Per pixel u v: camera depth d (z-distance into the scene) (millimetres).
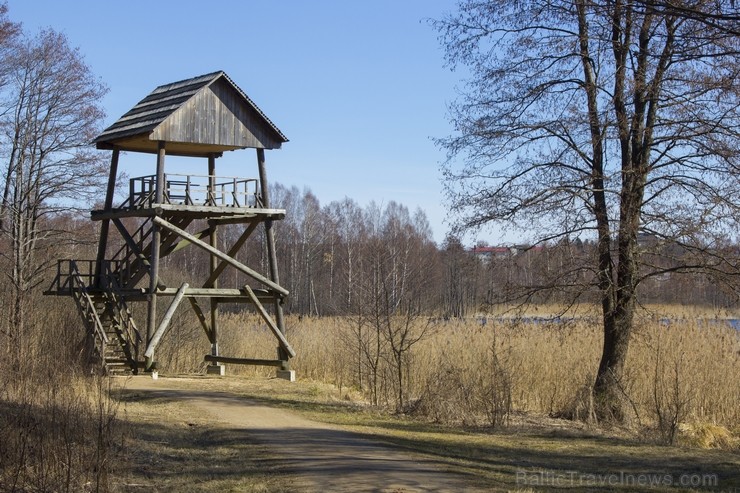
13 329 17469
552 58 20062
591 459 14250
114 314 26266
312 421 17641
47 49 32312
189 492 11008
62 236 35188
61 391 13969
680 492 11570
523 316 20516
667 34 17438
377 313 21359
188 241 26172
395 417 18906
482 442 15852
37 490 10789
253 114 25266
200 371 29281
